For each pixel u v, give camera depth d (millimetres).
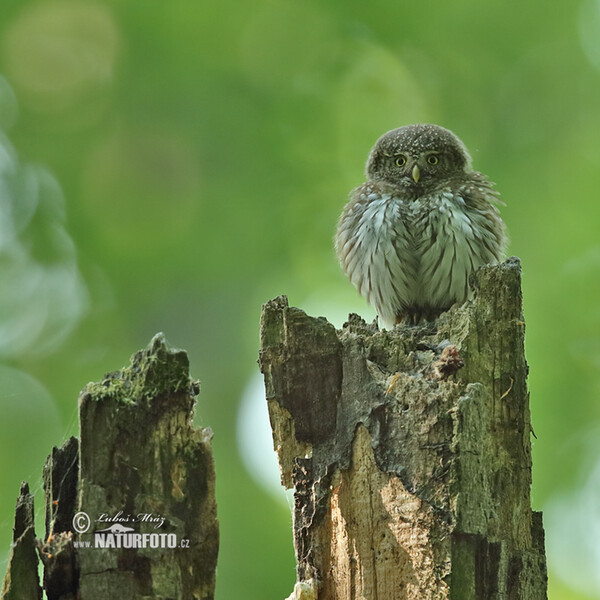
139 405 5355
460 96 13938
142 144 13250
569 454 11359
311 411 6000
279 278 13094
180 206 13172
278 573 10547
